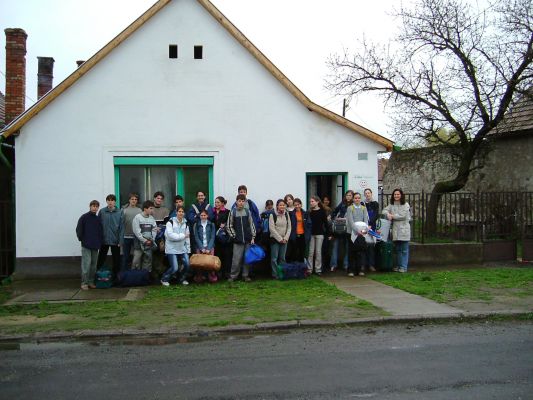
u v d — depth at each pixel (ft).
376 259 41.91
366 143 43.86
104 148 41.19
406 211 41.27
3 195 41.81
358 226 39.01
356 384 17.66
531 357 20.57
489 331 24.91
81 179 40.93
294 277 38.60
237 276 39.04
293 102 43.06
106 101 41.19
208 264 36.76
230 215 38.29
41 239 40.42
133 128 41.47
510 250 47.60
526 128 60.03
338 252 42.80
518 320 27.14
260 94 42.70
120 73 41.34
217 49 42.22
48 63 60.23
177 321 26.63
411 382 17.79
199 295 33.45
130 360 20.98
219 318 27.04
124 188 41.88
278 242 38.78
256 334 24.94
